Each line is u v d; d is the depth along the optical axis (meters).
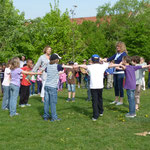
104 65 5.96
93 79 5.80
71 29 21.80
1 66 11.63
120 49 7.48
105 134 4.61
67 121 5.65
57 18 20.80
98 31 34.84
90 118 5.92
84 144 4.06
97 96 5.77
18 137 4.48
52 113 5.76
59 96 10.41
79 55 23.03
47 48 7.71
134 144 4.02
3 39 14.59
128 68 6.03
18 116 6.26
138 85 6.80
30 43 17.44
